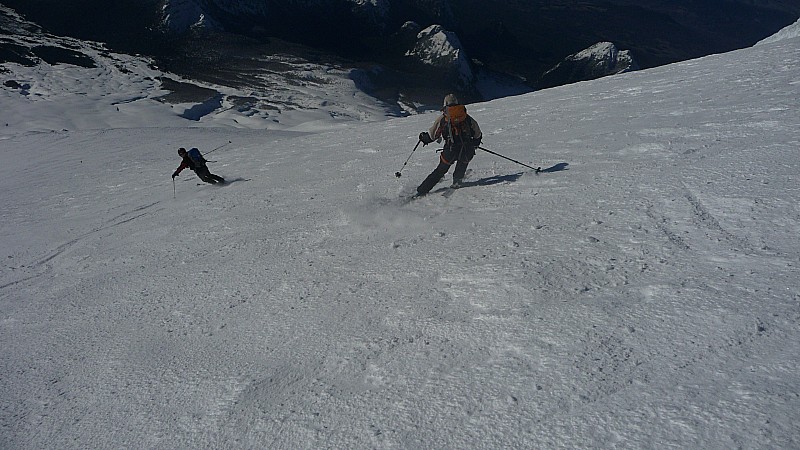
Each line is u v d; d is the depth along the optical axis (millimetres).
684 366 3014
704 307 3533
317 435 3113
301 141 18188
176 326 4934
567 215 5684
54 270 7969
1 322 6043
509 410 2957
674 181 6035
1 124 59312
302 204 8680
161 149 22578
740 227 4676
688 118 8953
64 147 24438
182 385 3934
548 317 3770
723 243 4434
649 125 9000
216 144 23641
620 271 4273
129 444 3434
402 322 4129
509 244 5176
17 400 4215
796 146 6363
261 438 3203
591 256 4598
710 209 5145
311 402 3416
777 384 2727
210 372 4016
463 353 3578
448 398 3166
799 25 27531
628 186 6188
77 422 3785
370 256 5637
